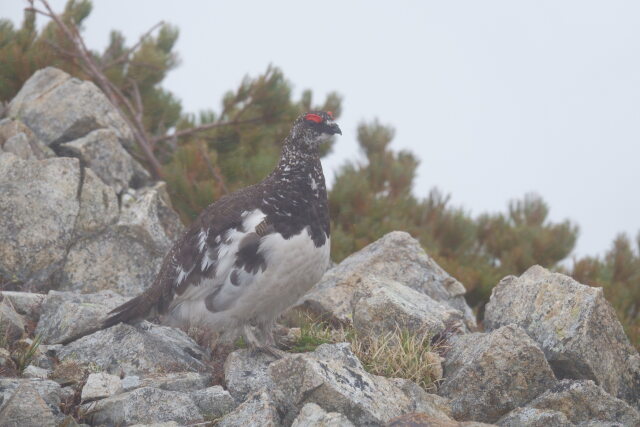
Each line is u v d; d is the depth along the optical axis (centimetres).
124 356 949
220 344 1041
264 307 959
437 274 1282
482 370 894
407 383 872
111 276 1251
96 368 922
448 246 2156
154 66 2131
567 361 944
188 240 984
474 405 888
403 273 1257
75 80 1552
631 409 834
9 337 984
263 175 1875
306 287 973
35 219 1220
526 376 891
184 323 994
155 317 1060
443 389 915
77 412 800
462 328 1093
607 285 1875
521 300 1072
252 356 955
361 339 1029
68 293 1112
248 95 2080
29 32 2030
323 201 991
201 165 1769
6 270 1189
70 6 2189
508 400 886
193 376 897
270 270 921
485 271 1858
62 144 1416
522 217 2412
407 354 952
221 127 2106
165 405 800
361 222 1889
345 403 791
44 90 1540
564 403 842
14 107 1531
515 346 897
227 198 998
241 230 928
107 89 1959
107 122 1530
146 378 884
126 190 1437
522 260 2103
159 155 2011
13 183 1234
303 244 938
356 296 1102
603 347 953
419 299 1114
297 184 974
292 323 1172
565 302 1001
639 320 1870
